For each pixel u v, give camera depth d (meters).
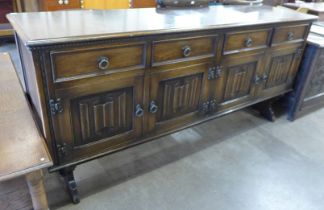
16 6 2.95
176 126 1.54
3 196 0.82
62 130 1.11
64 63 1.00
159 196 1.41
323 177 1.63
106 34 1.05
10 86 1.13
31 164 0.75
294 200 1.45
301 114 2.31
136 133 1.38
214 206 1.38
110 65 1.12
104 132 1.26
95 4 2.77
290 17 1.80
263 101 2.11
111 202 1.35
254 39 1.62
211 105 1.64
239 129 2.05
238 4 2.34
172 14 1.58
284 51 1.87
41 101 1.01
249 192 1.48
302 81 2.07
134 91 1.26
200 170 1.61
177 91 1.42
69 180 1.31
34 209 0.88
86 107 1.14
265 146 1.87
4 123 0.90
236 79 1.69
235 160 1.71
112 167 1.59
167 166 1.62
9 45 3.25
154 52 1.23
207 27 1.34
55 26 1.12
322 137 2.02
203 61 1.44
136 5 2.89
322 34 2.22
